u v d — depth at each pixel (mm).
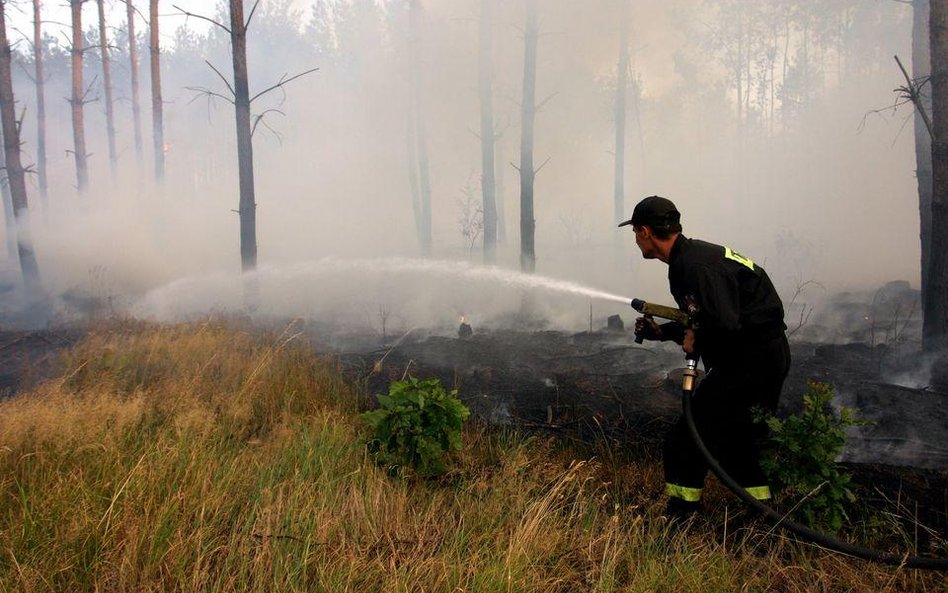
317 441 3664
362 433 3928
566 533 2814
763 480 3068
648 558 2693
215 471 3016
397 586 2229
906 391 4512
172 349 5820
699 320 2875
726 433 3016
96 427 3342
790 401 4762
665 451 3143
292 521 2619
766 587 2588
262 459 3377
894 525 2945
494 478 3260
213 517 2639
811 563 2770
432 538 2666
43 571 2195
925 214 7531
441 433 3395
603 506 3248
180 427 3568
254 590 2209
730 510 3168
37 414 3398
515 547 2518
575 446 4043
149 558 2309
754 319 2906
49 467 2885
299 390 4840
